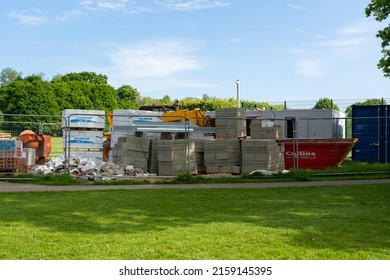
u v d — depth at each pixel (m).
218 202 12.73
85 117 23.31
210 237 8.45
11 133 24.44
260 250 7.57
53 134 28.39
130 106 116.25
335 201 12.86
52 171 19.61
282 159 21.72
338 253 7.40
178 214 10.86
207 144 21.09
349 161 26.00
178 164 19.67
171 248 7.68
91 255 7.25
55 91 100.19
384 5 20.97
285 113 30.64
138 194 14.20
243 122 22.36
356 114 26.77
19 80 102.44
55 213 10.92
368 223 9.74
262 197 13.68
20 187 15.95
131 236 8.54
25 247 7.73
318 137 29.84
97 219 10.20
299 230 9.05
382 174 19.30
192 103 69.19
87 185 16.73
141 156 20.89
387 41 21.09
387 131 26.11
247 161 20.50
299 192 14.71
